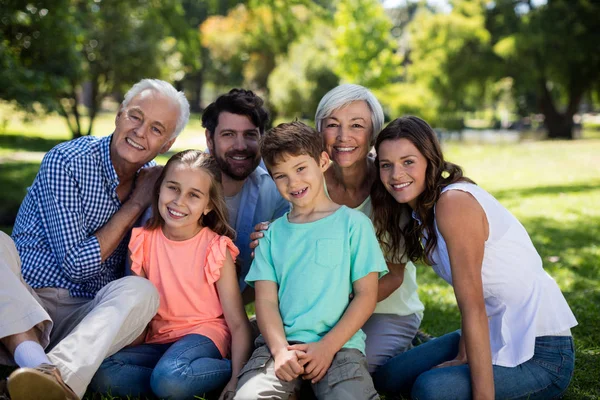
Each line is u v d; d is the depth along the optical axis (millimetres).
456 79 27422
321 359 2479
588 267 5602
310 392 2771
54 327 2945
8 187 11453
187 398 2582
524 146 22703
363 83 20391
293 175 2730
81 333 2504
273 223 2867
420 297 4707
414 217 2865
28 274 2920
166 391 2547
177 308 2873
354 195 3248
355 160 3096
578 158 17453
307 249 2715
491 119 47344
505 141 26641
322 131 3131
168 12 13766
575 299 4391
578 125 34750
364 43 20125
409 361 2873
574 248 6434
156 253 2922
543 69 25984
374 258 2684
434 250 2771
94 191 2994
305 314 2623
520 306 2637
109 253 2967
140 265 2928
